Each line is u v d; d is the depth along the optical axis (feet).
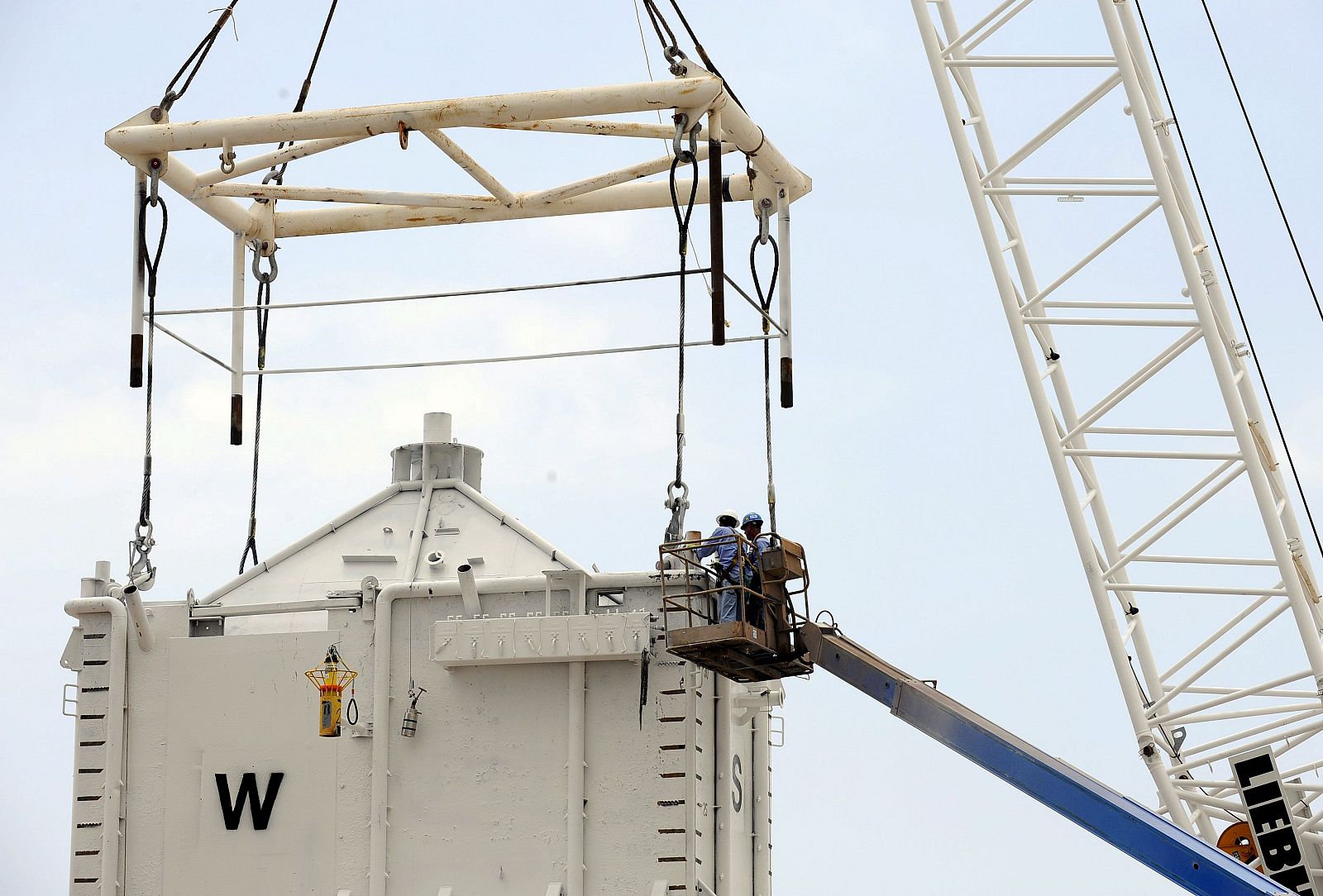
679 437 223.30
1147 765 319.27
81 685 231.71
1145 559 319.06
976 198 321.73
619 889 215.51
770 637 221.66
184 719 230.27
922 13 323.57
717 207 218.59
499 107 222.48
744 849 241.55
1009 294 320.91
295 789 226.17
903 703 244.42
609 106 219.61
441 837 221.25
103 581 236.63
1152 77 330.95
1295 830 308.19
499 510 248.73
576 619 219.41
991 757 240.73
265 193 247.09
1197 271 311.27
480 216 256.32
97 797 228.63
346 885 222.28
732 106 224.33
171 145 230.68
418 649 226.79
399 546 247.09
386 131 226.58
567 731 220.43
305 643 229.66
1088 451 319.68
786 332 246.68
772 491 240.94
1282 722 314.35
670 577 222.89
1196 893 233.76
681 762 216.95
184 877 225.97
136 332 239.30
